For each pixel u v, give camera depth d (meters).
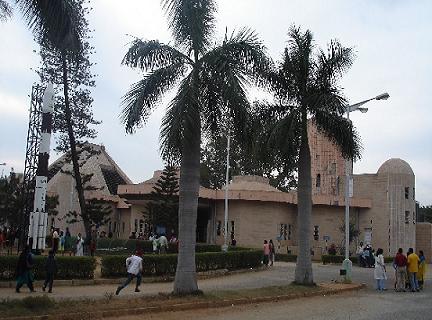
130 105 15.76
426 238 54.53
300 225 21.14
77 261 20.81
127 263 17.55
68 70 35.06
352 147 20.58
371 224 51.41
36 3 12.64
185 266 15.81
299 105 20.91
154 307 13.73
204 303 14.88
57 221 48.47
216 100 15.73
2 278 19.30
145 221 44.97
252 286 21.30
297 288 19.80
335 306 16.75
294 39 20.81
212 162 62.78
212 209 46.78
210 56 15.40
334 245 46.66
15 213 38.62
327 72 20.73
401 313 15.58
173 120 14.66
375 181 52.00
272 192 45.75
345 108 20.38
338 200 50.09
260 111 20.81
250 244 44.97
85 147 38.03
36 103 34.03
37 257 19.92
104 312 12.66
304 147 21.17
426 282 27.66
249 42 15.73
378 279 23.03
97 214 36.22
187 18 15.76
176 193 42.00
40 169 27.72
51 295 16.53
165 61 15.95
